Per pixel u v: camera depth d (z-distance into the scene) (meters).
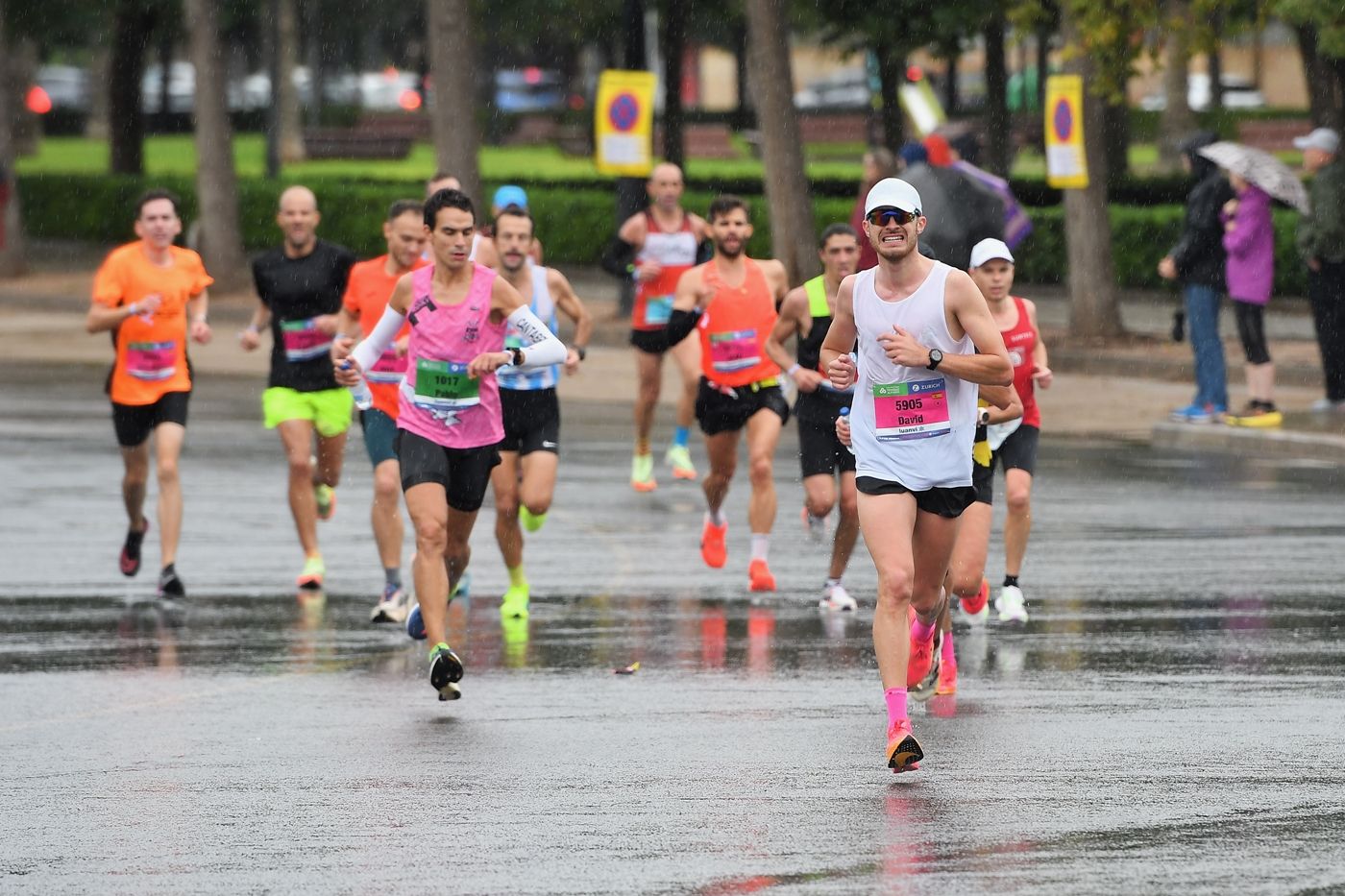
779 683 27.64
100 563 37.91
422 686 27.75
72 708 26.38
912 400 22.95
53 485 46.69
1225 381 55.25
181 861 19.27
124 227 120.81
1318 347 62.47
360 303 33.19
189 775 22.72
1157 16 67.31
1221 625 31.23
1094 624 31.48
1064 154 69.88
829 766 22.84
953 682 26.86
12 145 104.75
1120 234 88.81
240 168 164.25
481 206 82.06
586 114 195.38
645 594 34.75
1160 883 18.31
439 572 26.30
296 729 25.06
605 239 104.31
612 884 18.39
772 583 35.28
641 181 86.06
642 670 28.53
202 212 97.25
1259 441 52.12
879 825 20.31
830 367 23.83
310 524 35.88
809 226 80.19
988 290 31.31
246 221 114.75
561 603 34.03
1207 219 54.56
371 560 38.47
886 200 22.55
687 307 35.50
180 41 179.50
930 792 21.62
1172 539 39.47
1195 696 26.39
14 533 40.81
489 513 44.25
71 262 112.06
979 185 54.12
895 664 22.41
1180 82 129.50
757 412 35.50
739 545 40.03
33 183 125.38
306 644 30.73
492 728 25.00
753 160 163.75
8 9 128.62
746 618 32.62
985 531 27.09
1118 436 55.25
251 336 36.16
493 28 140.38
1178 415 55.78
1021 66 163.75
